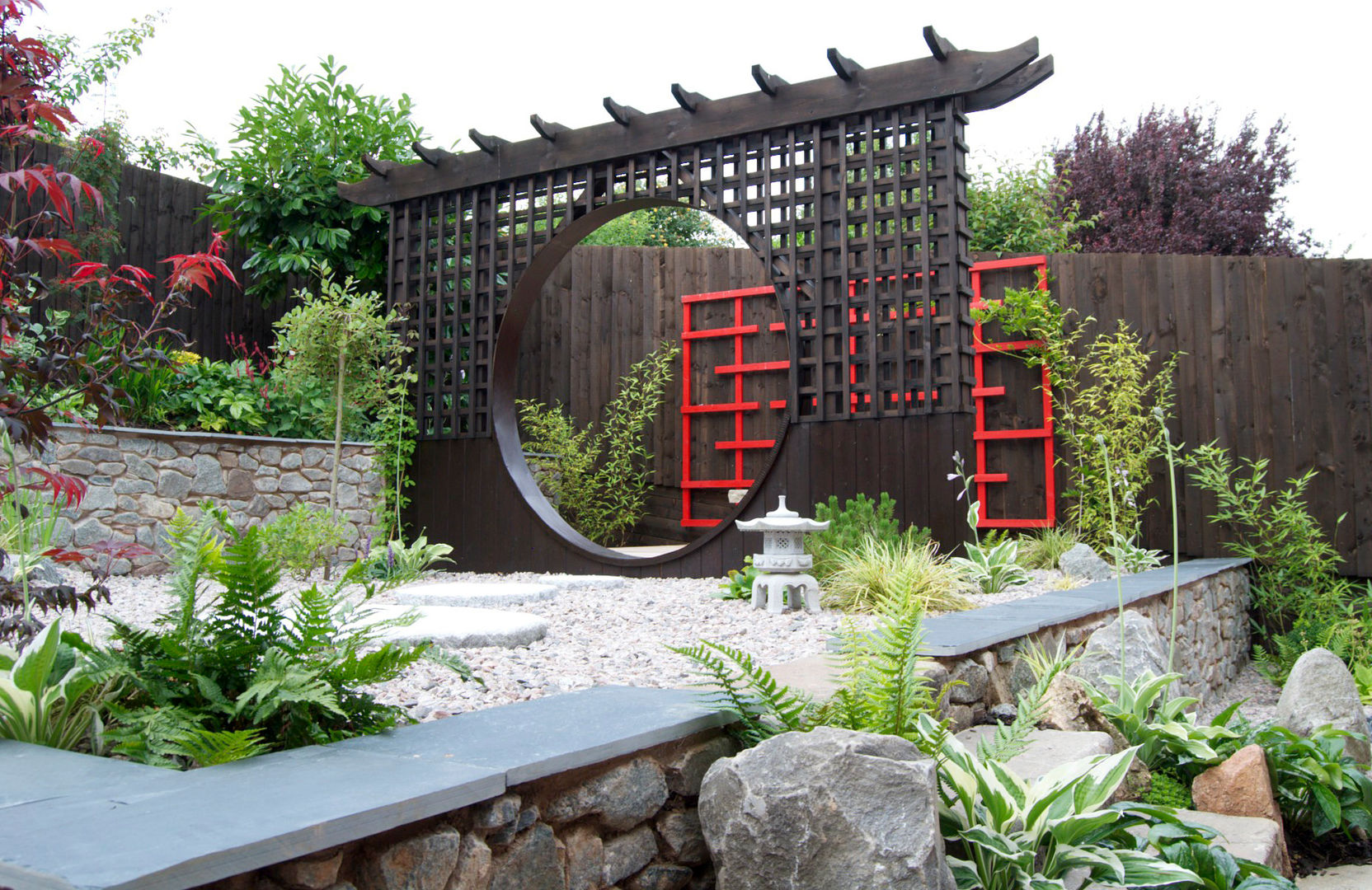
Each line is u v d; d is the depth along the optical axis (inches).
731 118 238.7
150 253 302.8
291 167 302.7
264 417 268.7
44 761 59.7
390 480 283.9
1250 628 258.4
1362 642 228.5
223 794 52.1
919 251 226.8
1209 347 261.6
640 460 362.9
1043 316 262.7
